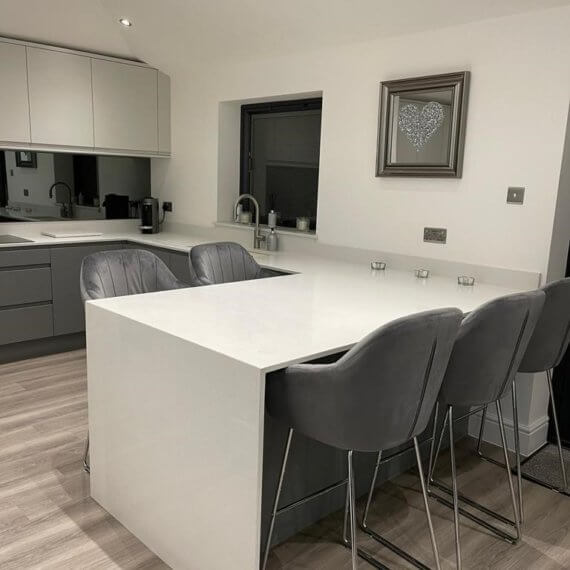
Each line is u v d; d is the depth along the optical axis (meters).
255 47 3.88
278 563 2.03
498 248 2.97
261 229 4.20
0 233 4.33
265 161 4.53
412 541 2.19
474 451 2.94
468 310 2.30
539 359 2.34
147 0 3.77
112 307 2.19
